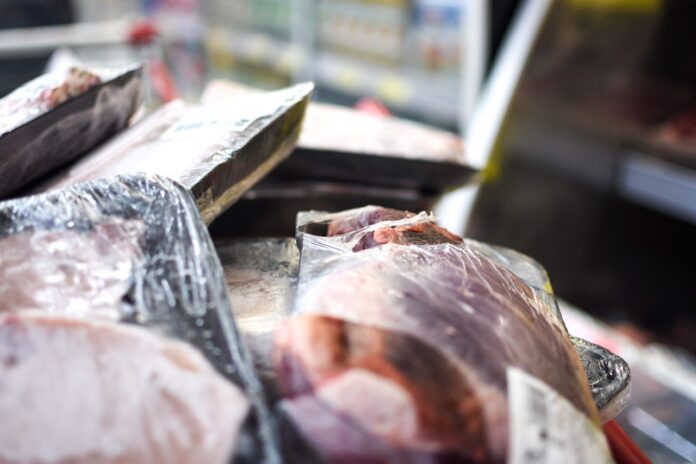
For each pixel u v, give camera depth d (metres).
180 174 0.55
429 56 2.26
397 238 0.51
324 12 2.54
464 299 0.43
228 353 0.37
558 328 0.47
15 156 0.61
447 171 0.92
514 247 1.87
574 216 1.99
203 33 2.90
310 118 0.98
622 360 0.54
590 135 1.91
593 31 1.76
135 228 0.44
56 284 0.40
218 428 0.33
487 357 0.39
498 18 1.74
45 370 0.35
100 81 0.70
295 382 0.36
